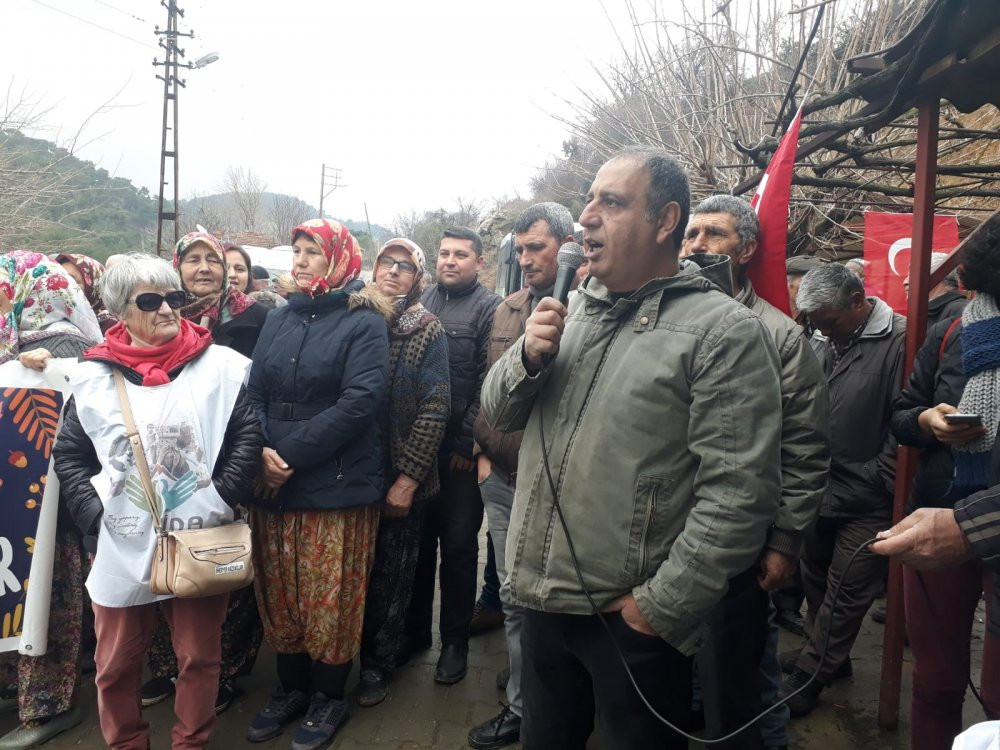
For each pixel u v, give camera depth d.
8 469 2.28
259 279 5.21
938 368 1.92
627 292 1.48
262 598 2.41
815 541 2.71
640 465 1.35
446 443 2.85
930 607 1.82
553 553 1.42
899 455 2.26
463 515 2.81
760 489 1.29
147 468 1.94
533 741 1.56
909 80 2.14
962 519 1.20
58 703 2.38
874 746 2.36
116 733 2.02
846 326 2.56
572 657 1.52
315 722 2.37
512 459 2.39
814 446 1.75
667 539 1.36
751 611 1.68
